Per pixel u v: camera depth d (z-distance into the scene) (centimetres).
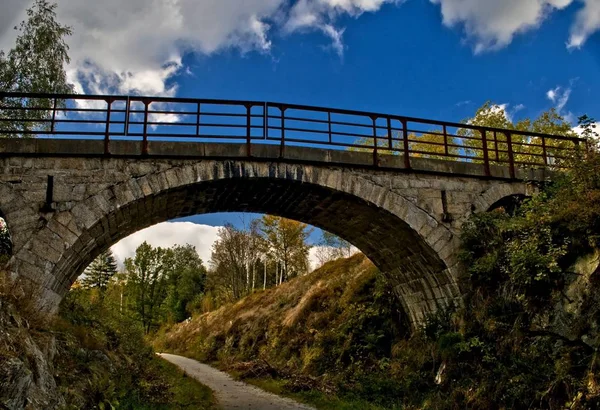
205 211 1628
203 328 4059
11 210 1194
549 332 1141
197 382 1952
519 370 1128
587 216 1177
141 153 1291
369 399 1473
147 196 1284
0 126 1884
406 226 1501
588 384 956
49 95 1291
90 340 1355
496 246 1426
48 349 993
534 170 1684
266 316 2992
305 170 1417
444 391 1329
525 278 1242
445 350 1392
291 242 4694
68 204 1226
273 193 1513
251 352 2781
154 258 5709
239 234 5331
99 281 5753
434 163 1552
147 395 1395
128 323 2003
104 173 1268
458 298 1491
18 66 1912
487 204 1594
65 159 1255
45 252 1180
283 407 1420
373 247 1780
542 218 1284
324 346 2072
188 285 6341
